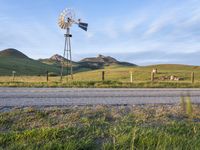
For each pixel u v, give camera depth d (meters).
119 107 12.71
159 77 70.75
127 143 8.14
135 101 15.16
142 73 85.75
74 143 7.94
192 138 8.69
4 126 9.52
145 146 8.09
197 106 13.64
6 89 21.28
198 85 31.03
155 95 18.61
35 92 18.88
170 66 129.50
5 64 167.00
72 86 26.41
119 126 9.41
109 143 8.09
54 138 8.38
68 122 10.10
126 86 28.05
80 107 12.25
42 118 10.36
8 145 7.90
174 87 28.98
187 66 129.88
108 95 17.88
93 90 21.78
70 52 41.88
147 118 11.05
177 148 7.86
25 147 7.66
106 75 92.19
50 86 25.77
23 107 11.96
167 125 10.03
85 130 9.11
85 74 108.38
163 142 8.09
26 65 184.88
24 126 9.61
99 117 10.84
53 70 193.00
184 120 11.08
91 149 7.93
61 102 13.97
